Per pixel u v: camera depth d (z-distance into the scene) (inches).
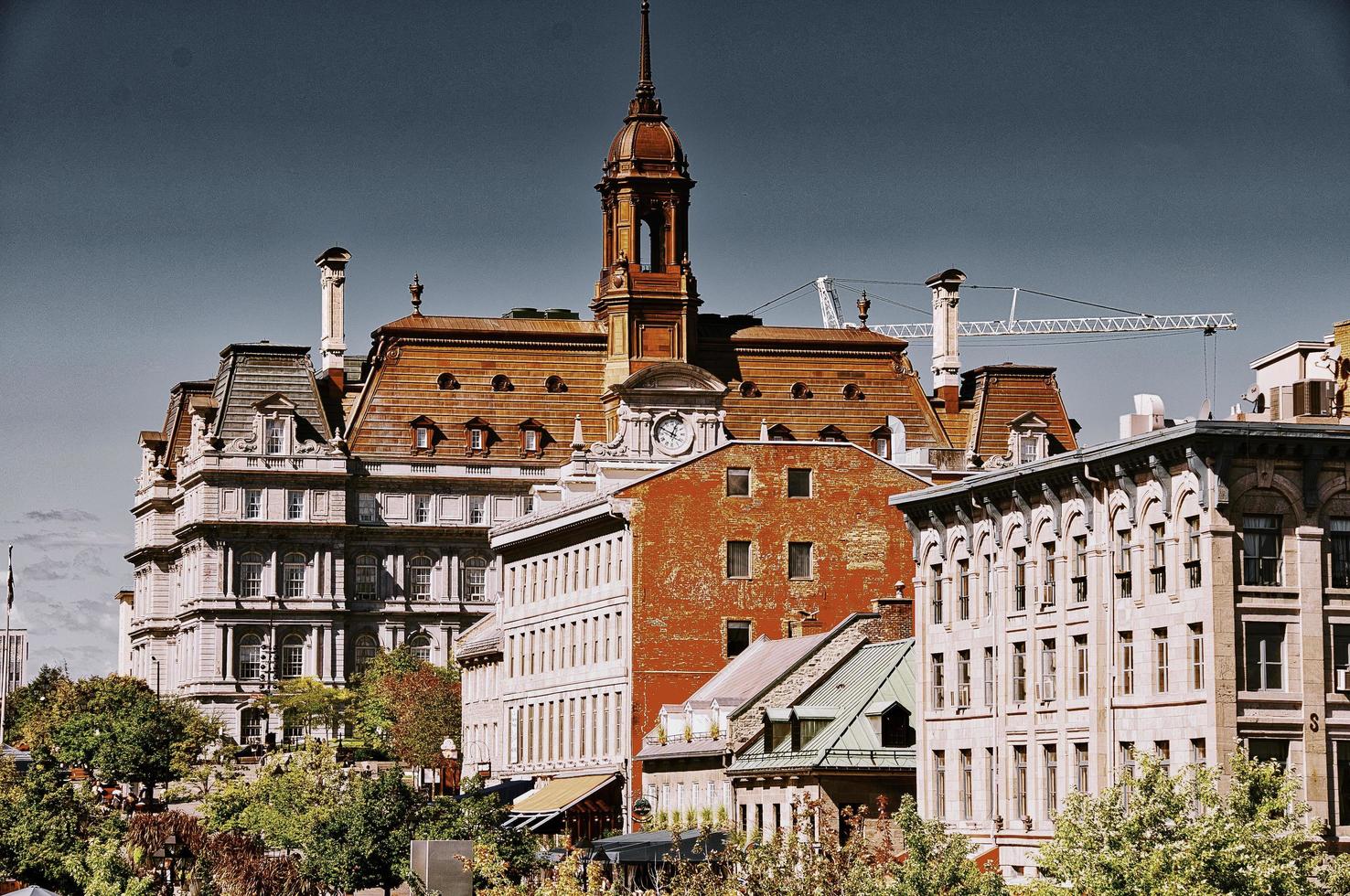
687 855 5088.6
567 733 7391.7
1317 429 4404.5
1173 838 3688.5
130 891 5305.1
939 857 3988.7
